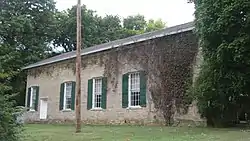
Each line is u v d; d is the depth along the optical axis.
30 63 32.66
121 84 20.44
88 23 39.44
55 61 25.70
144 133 13.23
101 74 21.91
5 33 32.16
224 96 14.26
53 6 36.31
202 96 14.84
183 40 17.36
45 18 35.72
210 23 12.23
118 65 20.81
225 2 11.70
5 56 9.20
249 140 9.84
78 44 15.41
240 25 11.67
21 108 8.97
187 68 16.94
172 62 17.69
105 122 21.00
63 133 14.43
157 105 18.05
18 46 33.25
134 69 19.69
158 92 18.09
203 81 14.64
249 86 13.05
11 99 9.36
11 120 8.60
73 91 23.89
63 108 24.72
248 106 14.55
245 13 11.49
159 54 18.39
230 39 12.00
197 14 13.38
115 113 20.45
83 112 22.75
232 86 13.03
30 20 33.72
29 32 34.09
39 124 23.91
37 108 27.42
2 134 8.25
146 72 18.94
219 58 12.23
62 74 25.28
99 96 22.06
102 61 21.97
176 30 17.44
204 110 15.34
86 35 39.09
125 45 20.44
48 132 15.07
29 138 12.45
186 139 10.73
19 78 32.00
